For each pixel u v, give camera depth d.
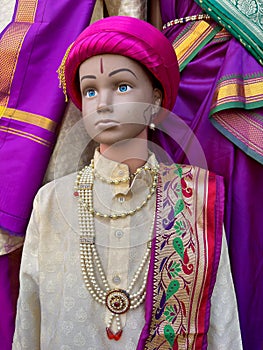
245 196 1.00
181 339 0.81
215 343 0.84
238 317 0.89
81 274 0.82
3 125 1.06
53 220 0.86
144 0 1.14
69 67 0.87
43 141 1.04
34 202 0.88
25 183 1.02
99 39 0.80
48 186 0.89
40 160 1.03
